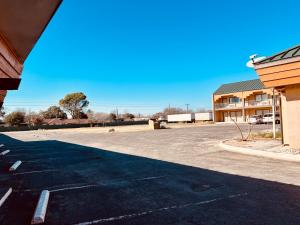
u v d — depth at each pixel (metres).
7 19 4.70
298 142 10.83
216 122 54.38
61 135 31.08
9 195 5.95
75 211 4.80
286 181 6.40
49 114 84.88
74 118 85.62
